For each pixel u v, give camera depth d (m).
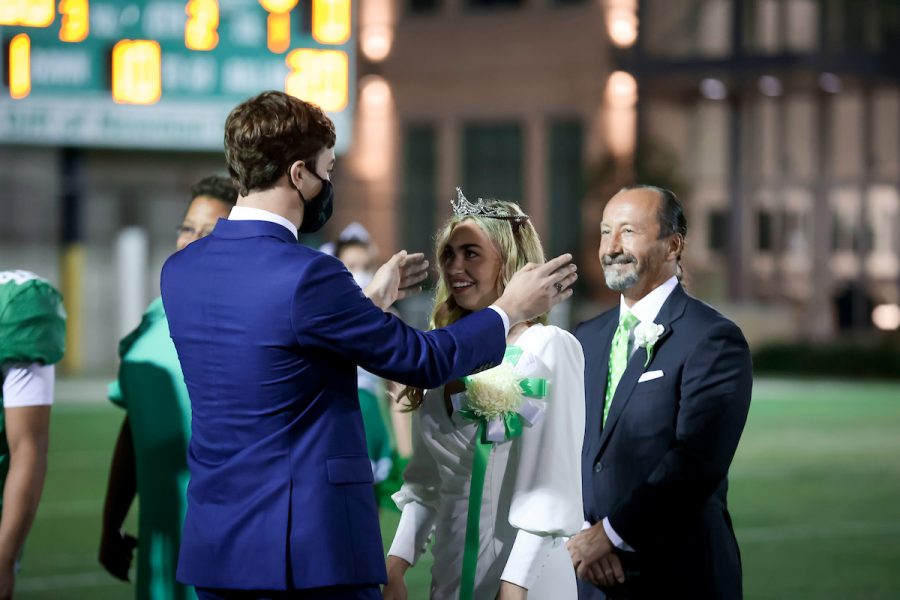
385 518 12.33
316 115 4.00
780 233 41.28
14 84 18.80
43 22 18.80
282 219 3.99
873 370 34.72
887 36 39.66
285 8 18.42
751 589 9.61
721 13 39.75
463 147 41.69
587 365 5.27
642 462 4.92
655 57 37.84
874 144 41.78
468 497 4.41
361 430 3.95
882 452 18.27
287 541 3.76
